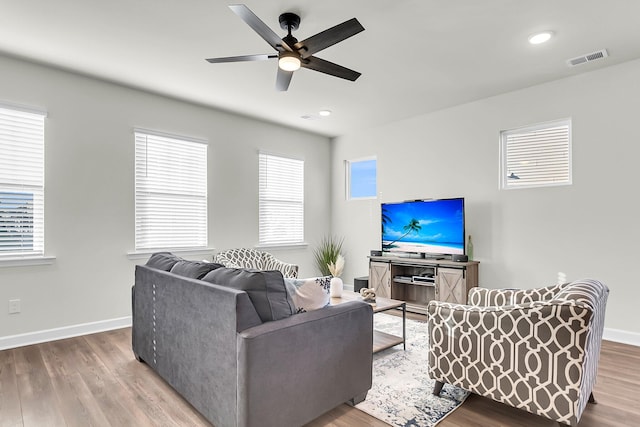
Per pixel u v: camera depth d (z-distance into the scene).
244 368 1.70
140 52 3.15
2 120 3.25
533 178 4.03
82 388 2.46
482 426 2.01
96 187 3.75
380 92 4.11
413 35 2.84
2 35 2.87
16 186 3.30
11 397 2.33
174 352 2.34
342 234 6.03
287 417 1.85
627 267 3.36
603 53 3.16
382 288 4.84
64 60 3.32
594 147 3.55
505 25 2.69
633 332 3.32
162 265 2.80
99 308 3.76
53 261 3.48
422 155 4.96
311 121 5.30
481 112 4.37
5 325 3.23
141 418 2.09
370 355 2.33
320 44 2.32
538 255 3.91
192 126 4.52
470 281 4.11
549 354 1.85
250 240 5.12
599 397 2.31
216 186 4.75
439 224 4.47
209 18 2.61
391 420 2.08
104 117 3.81
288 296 2.06
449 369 2.22
